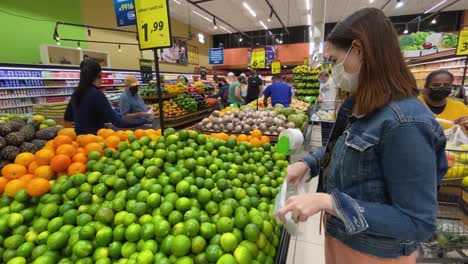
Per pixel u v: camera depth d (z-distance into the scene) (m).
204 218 1.10
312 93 6.97
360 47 0.78
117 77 9.84
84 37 10.27
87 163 1.44
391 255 0.88
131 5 5.03
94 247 1.04
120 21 5.20
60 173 1.41
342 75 0.85
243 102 7.25
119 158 1.55
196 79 13.04
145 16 1.72
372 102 0.77
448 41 10.20
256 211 1.18
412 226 0.66
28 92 6.93
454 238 1.65
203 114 6.46
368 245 0.89
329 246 1.09
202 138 1.77
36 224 1.12
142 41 1.79
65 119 2.85
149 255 0.97
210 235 1.02
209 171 1.46
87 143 1.62
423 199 0.66
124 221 1.09
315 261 2.14
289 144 1.56
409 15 14.77
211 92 10.45
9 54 7.72
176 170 1.36
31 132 1.68
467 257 1.77
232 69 20.78
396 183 0.70
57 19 9.15
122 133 1.85
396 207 0.70
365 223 0.71
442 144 0.78
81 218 1.12
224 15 14.24
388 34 0.77
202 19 15.45
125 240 1.07
